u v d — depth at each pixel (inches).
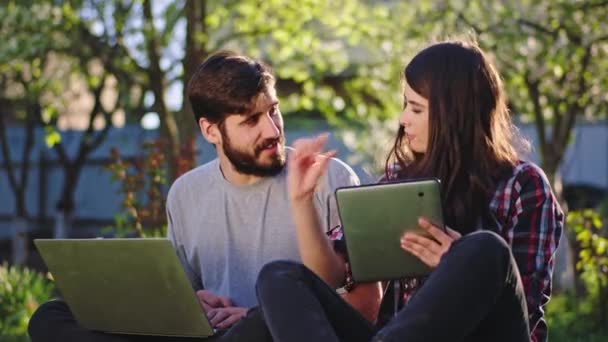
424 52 149.6
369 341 134.6
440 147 146.6
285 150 169.2
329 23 488.4
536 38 434.9
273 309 127.5
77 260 148.1
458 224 145.3
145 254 142.0
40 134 809.5
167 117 436.5
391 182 137.3
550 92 462.3
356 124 601.6
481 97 146.6
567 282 431.5
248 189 167.0
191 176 172.7
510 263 126.2
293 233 166.2
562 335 305.1
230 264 168.7
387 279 140.9
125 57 453.4
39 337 158.4
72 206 676.1
